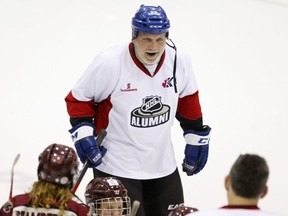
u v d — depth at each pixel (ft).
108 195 37.40
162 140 42.83
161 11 40.34
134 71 41.32
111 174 42.50
